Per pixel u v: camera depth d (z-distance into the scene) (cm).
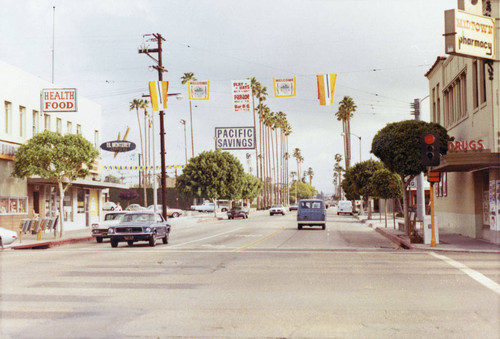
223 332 757
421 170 2641
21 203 3356
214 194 6788
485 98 2373
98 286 1178
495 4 2180
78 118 4178
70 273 1398
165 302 985
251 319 840
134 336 738
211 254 1914
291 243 2481
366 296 1040
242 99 2525
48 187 3750
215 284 1201
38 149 2919
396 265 1548
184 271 1433
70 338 731
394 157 2673
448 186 3183
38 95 3553
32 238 2911
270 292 1089
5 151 3088
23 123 3391
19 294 1076
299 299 1010
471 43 2111
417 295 1050
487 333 753
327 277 1302
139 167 6347
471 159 2156
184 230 3912
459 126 2836
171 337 731
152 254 1928
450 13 2078
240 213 6375
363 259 1720
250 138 6975
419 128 2614
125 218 2478
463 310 908
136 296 1049
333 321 825
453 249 2017
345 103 8862
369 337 731
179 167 7019
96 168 4425
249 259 1734
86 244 2702
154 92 2705
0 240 2317
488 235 2402
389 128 2691
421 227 2683
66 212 4025
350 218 6281
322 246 2294
